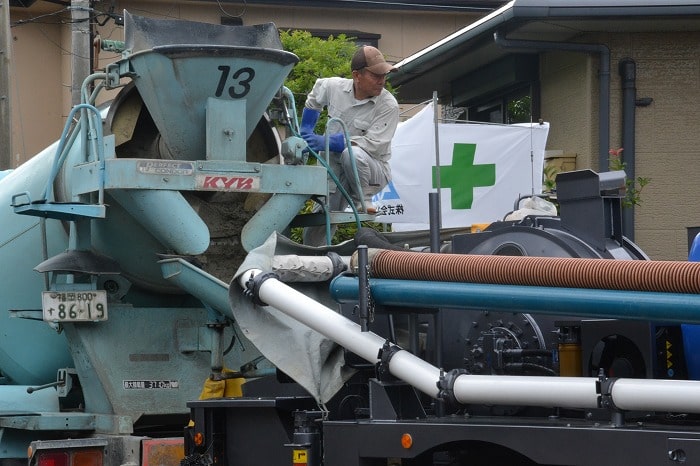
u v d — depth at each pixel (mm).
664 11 12242
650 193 13305
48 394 7910
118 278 7652
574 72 13820
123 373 7387
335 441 5441
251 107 7258
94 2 16938
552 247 5758
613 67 13336
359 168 8211
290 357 5949
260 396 6684
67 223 7797
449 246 6727
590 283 4684
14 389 7930
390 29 21797
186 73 6941
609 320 5137
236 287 5973
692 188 13328
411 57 15938
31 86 22156
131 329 7473
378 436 5262
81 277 7543
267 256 6066
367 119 8414
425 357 5996
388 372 5336
